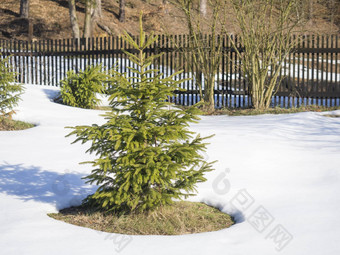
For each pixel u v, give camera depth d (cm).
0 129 1115
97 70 1477
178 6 1617
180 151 528
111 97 553
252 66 1538
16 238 466
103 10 3844
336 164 760
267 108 1565
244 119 1311
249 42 1540
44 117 1232
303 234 476
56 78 1898
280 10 1552
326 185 661
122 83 563
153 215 539
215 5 1557
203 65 1594
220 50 1591
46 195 630
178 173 549
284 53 1592
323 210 553
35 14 3556
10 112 1187
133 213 551
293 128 1121
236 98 1709
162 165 518
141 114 568
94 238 471
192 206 598
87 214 562
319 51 1559
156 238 472
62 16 3591
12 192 641
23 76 1975
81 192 643
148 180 547
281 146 901
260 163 782
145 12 3941
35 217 540
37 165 783
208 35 1641
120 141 525
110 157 552
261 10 1534
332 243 450
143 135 528
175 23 3075
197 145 548
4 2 3753
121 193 539
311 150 873
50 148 909
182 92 1628
